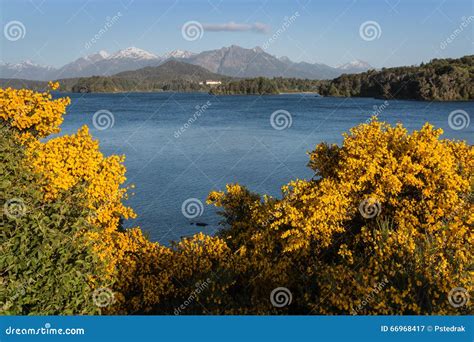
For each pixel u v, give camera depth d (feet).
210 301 33.71
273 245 39.58
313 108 415.03
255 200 48.80
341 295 28.43
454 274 28.30
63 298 21.43
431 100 461.37
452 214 35.83
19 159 26.89
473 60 536.83
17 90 45.09
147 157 157.38
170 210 95.14
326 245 36.60
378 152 38.81
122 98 654.94
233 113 363.56
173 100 587.27
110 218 39.34
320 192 38.58
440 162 37.52
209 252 39.63
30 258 20.30
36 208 22.91
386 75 534.78
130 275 36.68
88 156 38.55
